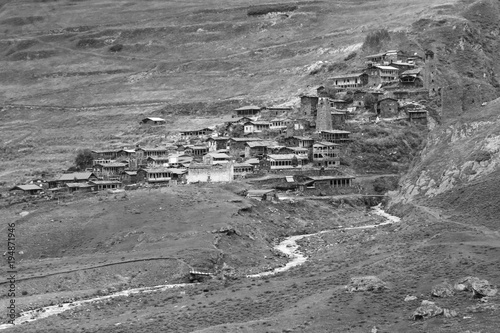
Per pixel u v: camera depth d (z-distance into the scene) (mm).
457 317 193875
